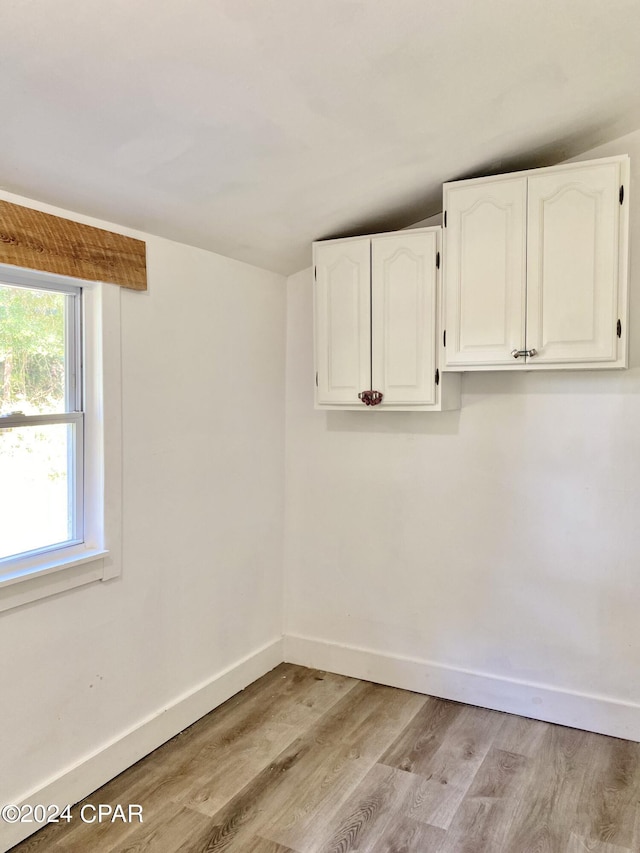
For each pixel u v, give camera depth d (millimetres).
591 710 2502
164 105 1566
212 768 2230
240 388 2791
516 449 2609
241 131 1768
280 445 3105
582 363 2180
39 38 1262
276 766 2246
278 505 3104
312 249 2764
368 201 2455
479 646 2719
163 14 1271
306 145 1926
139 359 2240
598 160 2113
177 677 2471
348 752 2340
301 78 1581
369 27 1442
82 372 2092
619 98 2049
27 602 1854
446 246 2371
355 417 2947
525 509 2604
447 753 2338
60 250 1902
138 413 2244
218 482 2668
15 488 1909
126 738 2213
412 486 2830
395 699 2773
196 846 1848
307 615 3123
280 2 1307
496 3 1452
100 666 2119
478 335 2326
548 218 2191
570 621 2543
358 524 2967
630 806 2035
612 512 2451
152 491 2318
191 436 2506
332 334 2652
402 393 2514
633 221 2375
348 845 1858
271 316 2992
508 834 1908
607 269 2123
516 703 2639
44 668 1924
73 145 1652
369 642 2963
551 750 2361
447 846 1856
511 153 2289
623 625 2453
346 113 1790
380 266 2525
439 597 2795
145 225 2195
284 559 3158
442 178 2371
